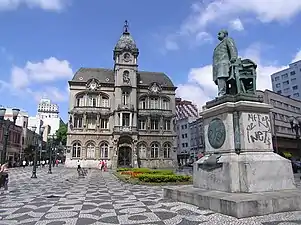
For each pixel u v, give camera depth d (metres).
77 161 47.75
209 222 5.69
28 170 39.69
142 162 49.62
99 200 9.85
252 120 7.64
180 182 16.69
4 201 9.84
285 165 7.41
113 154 47.62
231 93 8.47
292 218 5.73
